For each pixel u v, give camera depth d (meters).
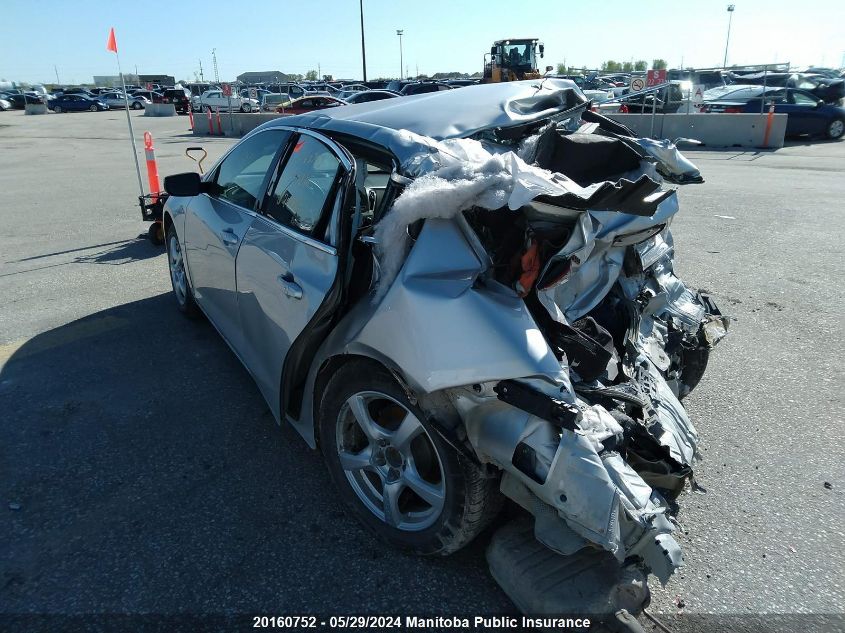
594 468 2.00
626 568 2.10
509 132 3.19
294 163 3.29
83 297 5.71
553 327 2.35
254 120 24.38
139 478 3.15
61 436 3.51
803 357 4.43
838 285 5.85
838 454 3.33
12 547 2.69
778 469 3.21
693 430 2.83
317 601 2.42
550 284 2.34
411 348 2.25
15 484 3.10
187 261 4.57
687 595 2.45
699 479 3.14
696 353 3.54
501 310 2.21
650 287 3.32
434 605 2.40
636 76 22.23
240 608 2.39
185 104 41.09
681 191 10.65
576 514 2.00
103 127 30.11
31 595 2.45
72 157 17.31
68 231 8.25
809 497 3.00
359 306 2.55
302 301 2.77
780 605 2.40
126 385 4.08
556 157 3.03
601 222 2.64
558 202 2.15
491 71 28.03
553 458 2.03
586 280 2.81
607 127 3.88
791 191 10.53
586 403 2.23
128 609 2.38
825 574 2.55
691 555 2.65
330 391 2.72
